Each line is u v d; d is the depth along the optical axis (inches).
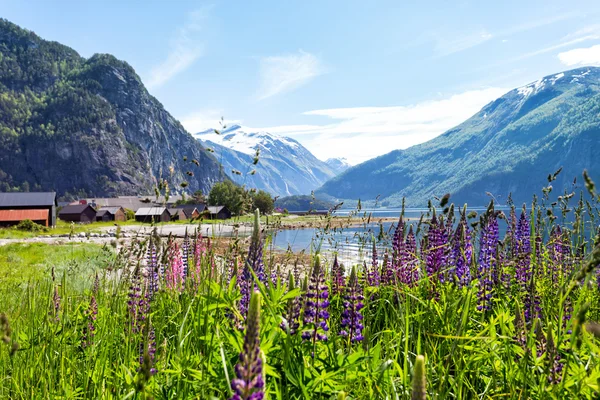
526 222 329.7
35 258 1129.4
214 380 153.0
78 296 329.7
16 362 207.3
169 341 228.5
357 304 193.9
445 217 273.4
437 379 165.8
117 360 210.8
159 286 314.3
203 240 375.2
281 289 178.7
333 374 147.9
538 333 160.7
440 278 255.8
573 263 259.1
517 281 280.2
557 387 143.1
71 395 182.4
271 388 148.9
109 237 2395.4
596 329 114.3
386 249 288.8
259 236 199.5
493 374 177.2
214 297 182.4
